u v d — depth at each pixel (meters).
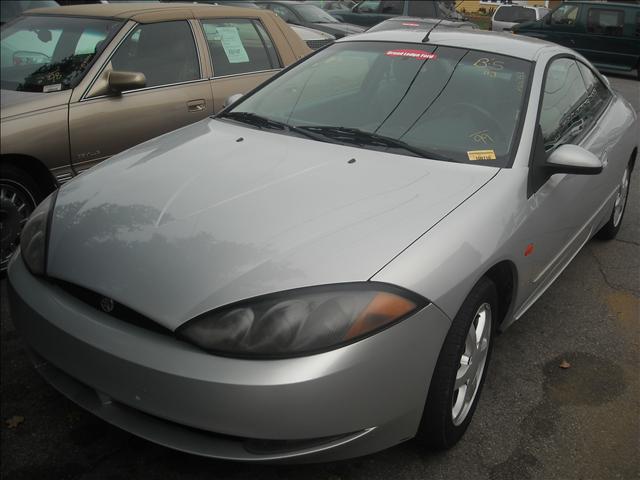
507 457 2.47
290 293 1.95
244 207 2.30
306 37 8.51
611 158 3.82
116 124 4.14
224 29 5.00
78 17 4.54
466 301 2.27
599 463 2.46
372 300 1.97
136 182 2.57
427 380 2.14
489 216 2.39
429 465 2.39
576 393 2.89
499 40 3.41
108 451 2.40
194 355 1.92
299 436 1.93
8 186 3.68
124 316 2.05
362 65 3.36
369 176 2.54
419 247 2.14
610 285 4.00
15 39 4.49
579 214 3.32
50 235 2.37
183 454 2.39
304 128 3.04
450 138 2.84
